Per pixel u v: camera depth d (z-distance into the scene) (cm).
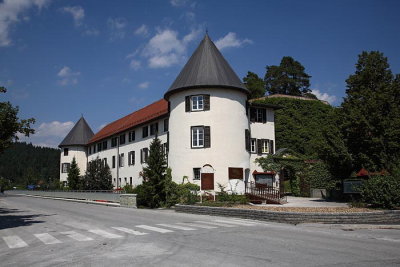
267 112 3606
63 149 6394
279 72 8488
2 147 1555
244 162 3091
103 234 1248
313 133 4722
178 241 1071
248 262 791
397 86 2528
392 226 1434
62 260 845
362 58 3734
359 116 2345
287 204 2491
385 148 2334
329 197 3014
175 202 2750
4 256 921
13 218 1945
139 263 795
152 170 2789
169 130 3256
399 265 759
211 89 3061
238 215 1827
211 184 2945
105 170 4744
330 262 786
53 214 2177
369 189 1795
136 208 2719
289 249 936
